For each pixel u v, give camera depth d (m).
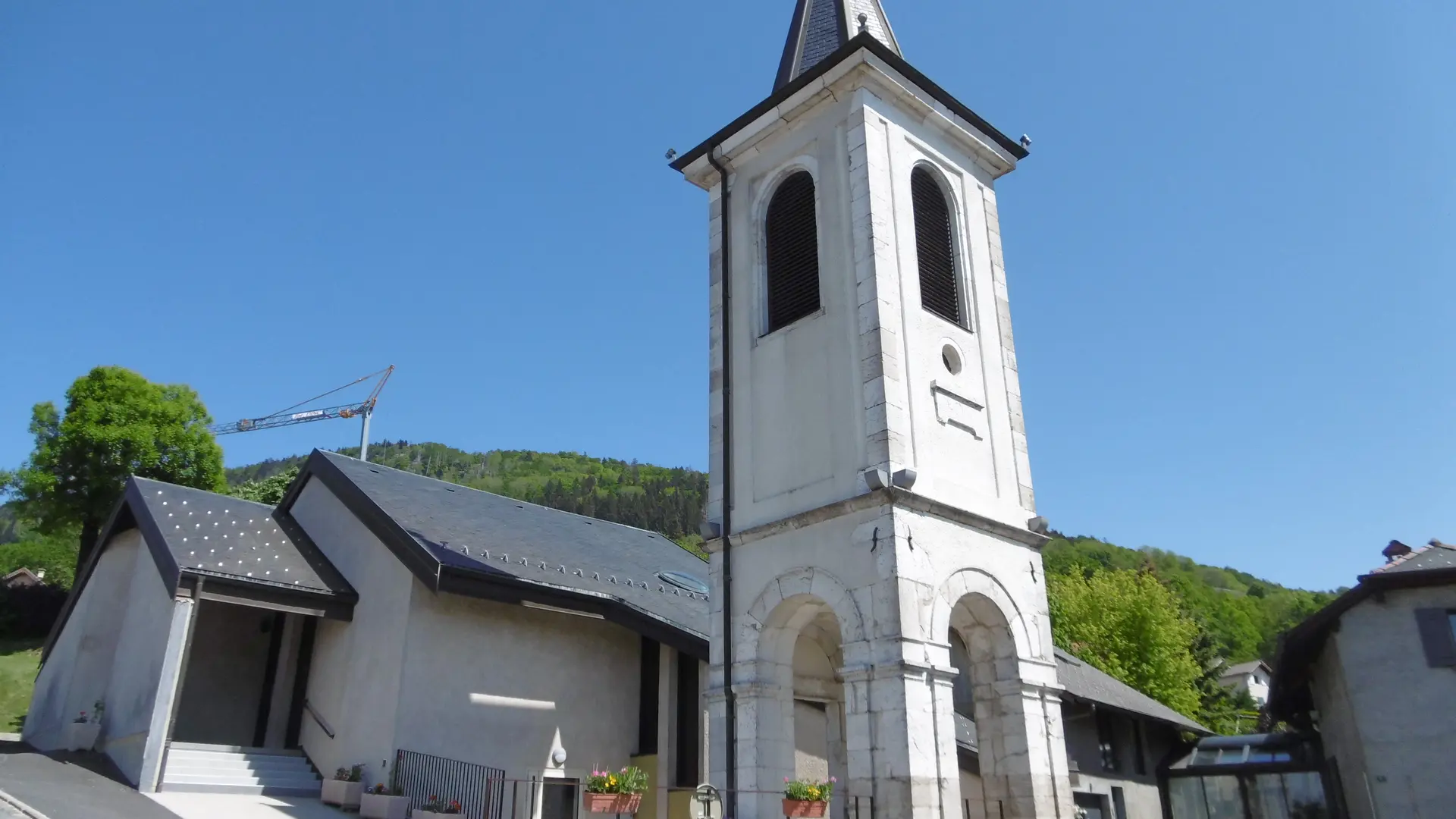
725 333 15.09
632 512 115.31
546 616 18.33
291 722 18.20
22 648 34.38
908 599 11.48
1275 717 23.70
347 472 19.95
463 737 16.48
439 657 16.67
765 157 15.70
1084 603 41.59
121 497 19.58
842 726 15.11
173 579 15.88
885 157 14.29
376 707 16.38
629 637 19.44
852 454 12.59
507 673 17.39
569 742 17.73
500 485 145.75
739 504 13.87
